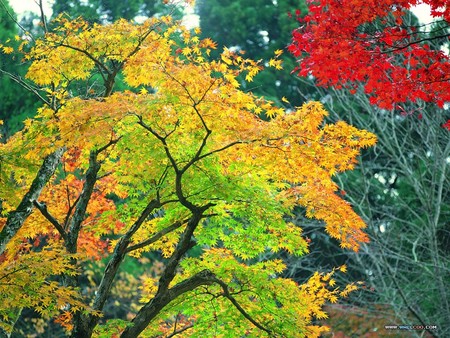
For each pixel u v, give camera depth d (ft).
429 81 29.07
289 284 34.60
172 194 33.81
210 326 35.47
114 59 35.99
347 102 56.13
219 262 37.14
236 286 34.17
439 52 29.22
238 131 28.81
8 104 64.69
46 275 30.12
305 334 34.73
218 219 35.47
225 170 33.19
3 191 32.14
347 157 30.25
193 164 31.76
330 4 29.14
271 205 33.40
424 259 63.26
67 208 40.63
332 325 62.90
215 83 28.22
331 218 34.01
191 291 35.27
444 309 53.52
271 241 36.14
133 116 30.58
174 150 31.68
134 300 71.41
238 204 33.71
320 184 34.22
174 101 28.22
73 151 39.81
